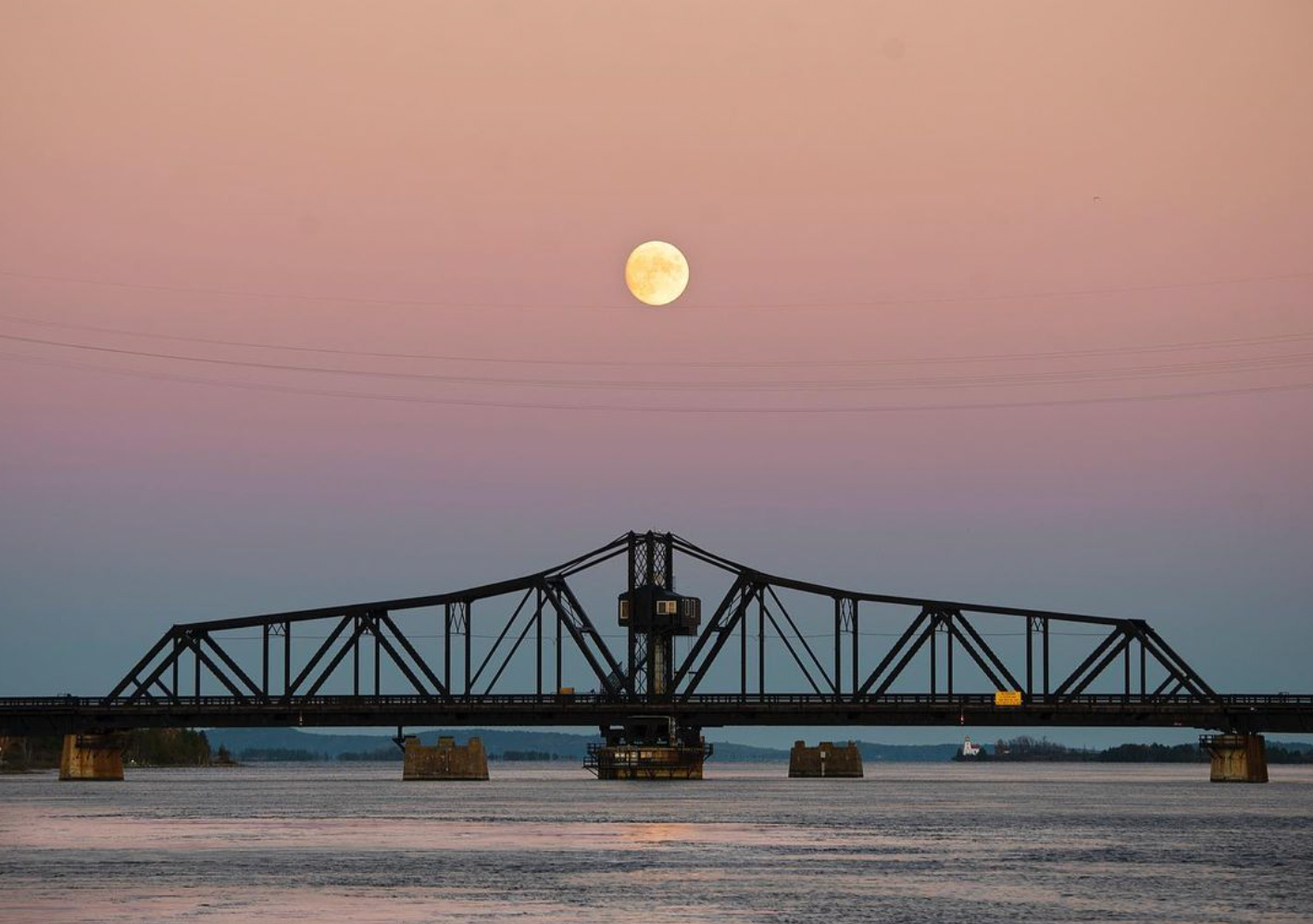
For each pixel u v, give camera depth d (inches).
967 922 7677.2
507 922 7608.3
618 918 7716.5
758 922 7642.7
